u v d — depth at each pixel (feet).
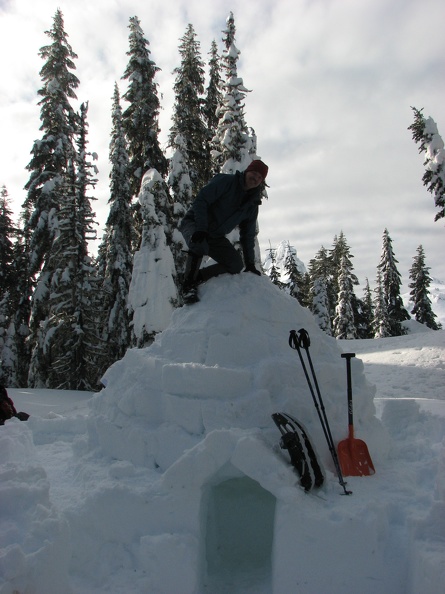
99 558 9.87
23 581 8.09
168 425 11.73
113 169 63.62
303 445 10.17
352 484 10.44
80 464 12.62
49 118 69.31
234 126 48.19
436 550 8.09
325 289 99.14
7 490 9.55
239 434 10.25
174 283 48.62
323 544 8.86
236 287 13.74
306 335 11.00
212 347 12.46
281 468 9.72
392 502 9.69
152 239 48.08
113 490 10.19
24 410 33.88
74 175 59.77
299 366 11.95
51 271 63.62
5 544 8.62
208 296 13.84
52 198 65.41
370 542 8.73
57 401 39.81
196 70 63.16
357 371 13.23
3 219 81.92
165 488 10.11
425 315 121.08
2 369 69.05
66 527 9.08
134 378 13.03
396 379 42.68
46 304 62.18
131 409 12.48
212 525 11.16
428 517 8.75
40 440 17.26
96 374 57.93
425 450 12.64
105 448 12.66
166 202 52.34
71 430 17.69
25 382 74.64
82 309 56.34
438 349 50.96
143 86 56.75
